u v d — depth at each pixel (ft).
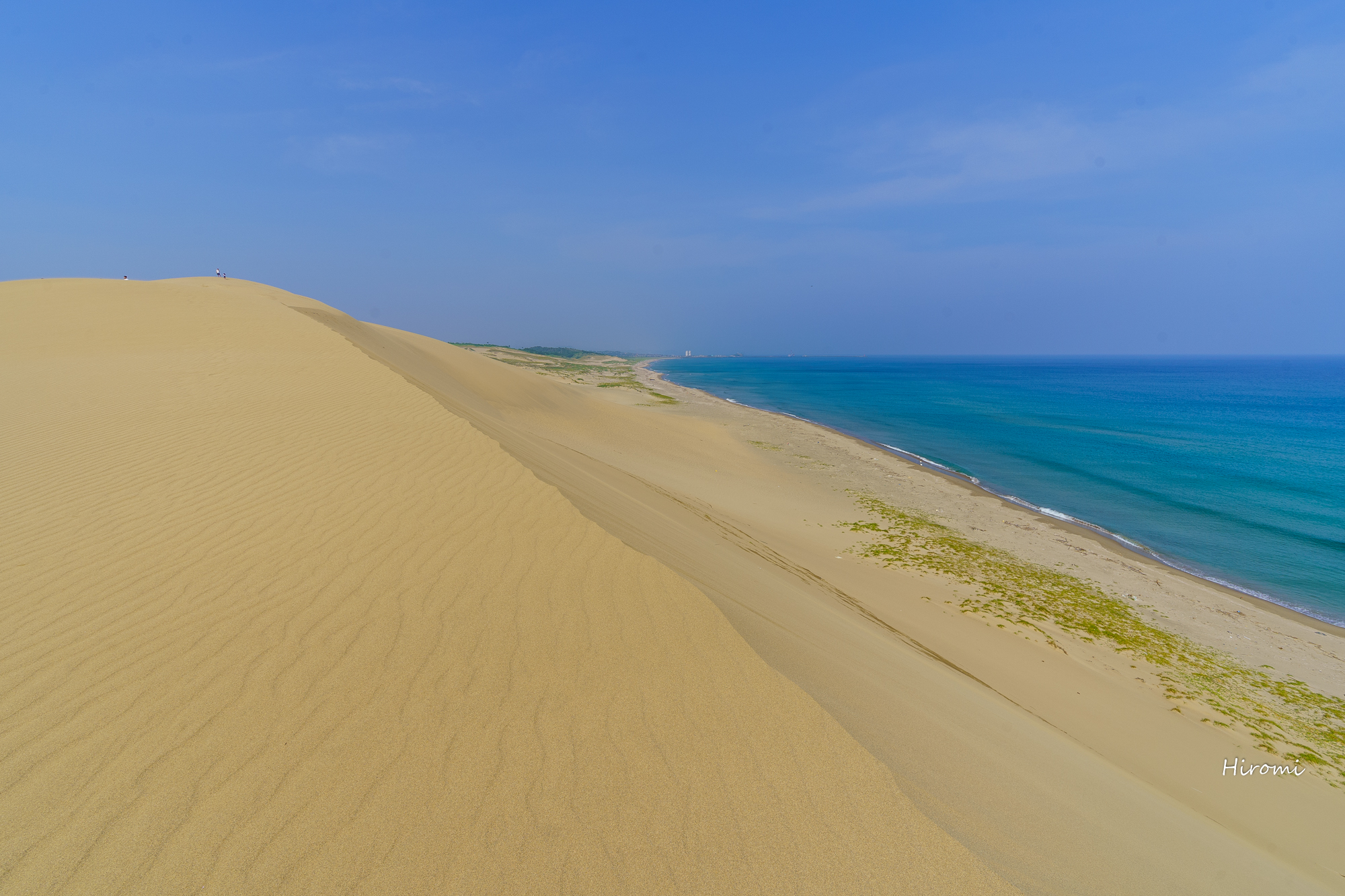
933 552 46.14
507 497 20.33
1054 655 30.58
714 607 14.52
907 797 9.53
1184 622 38.27
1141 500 73.15
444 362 98.89
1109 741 22.72
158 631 12.45
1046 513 64.44
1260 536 60.08
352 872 7.40
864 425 139.95
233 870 7.37
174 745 9.30
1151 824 13.21
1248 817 19.57
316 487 21.02
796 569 32.65
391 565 15.44
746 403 187.11
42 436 28.19
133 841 7.70
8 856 7.42
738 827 8.48
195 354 50.21
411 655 11.80
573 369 279.69
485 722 10.11
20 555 16.15
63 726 9.68
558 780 9.02
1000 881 8.13
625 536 19.51
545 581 14.99
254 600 13.67
